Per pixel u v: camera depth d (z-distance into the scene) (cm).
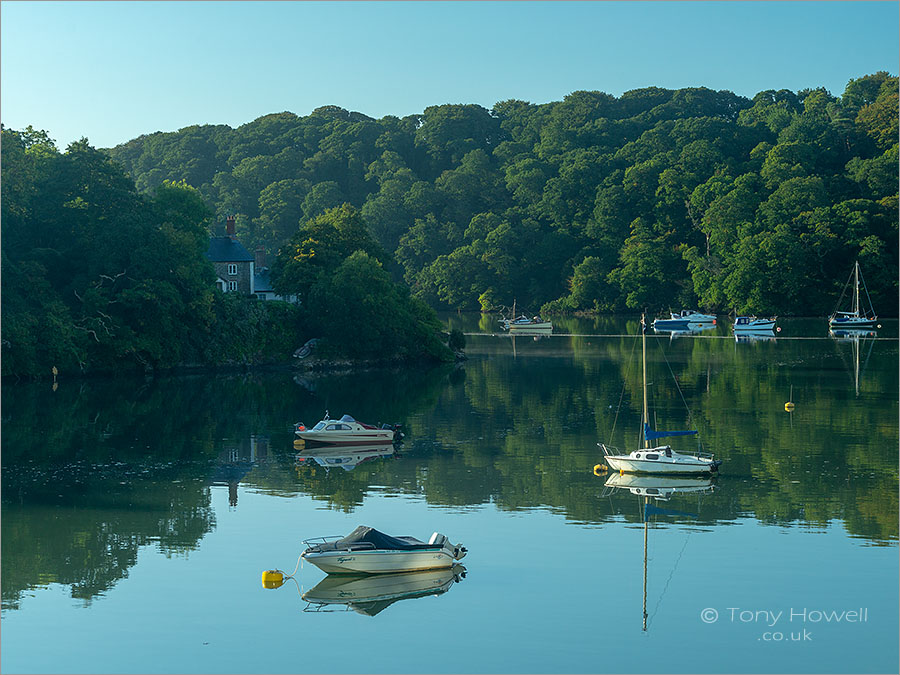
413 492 5625
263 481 5906
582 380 10662
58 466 6294
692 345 15025
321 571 4294
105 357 11119
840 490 5538
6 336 10050
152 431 7569
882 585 4069
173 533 4828
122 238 11131
